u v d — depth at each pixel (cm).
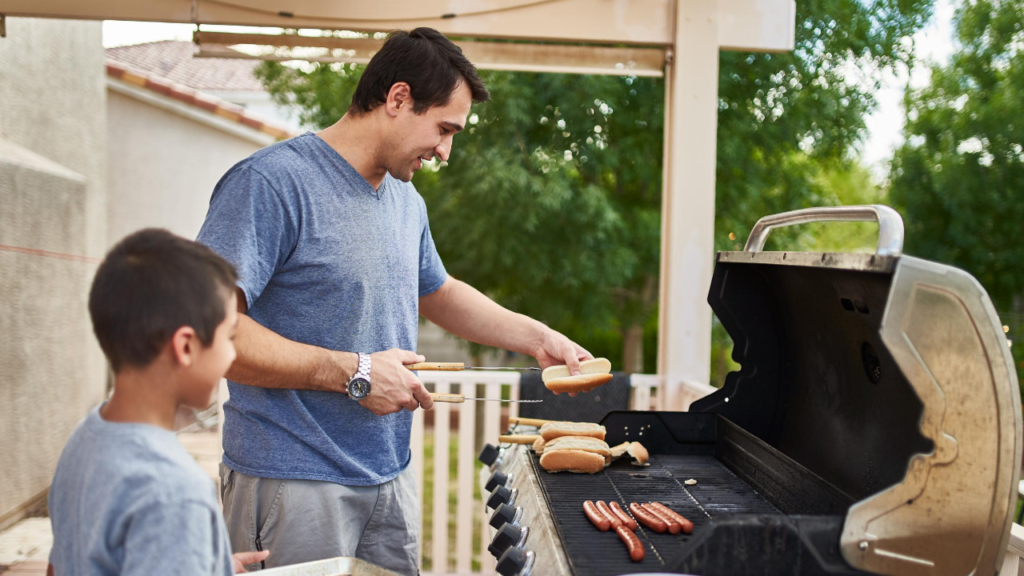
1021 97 727
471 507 344
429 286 207
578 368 195
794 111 748
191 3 299
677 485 179
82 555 93
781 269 175
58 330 480
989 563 113
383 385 157
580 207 719
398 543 180
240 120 746
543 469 189
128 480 90
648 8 321
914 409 136
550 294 807
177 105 740
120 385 97
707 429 205
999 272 743
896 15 770
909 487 114
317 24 306
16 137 440
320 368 154
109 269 95
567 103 714
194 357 96
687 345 328
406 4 308
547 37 317
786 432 196
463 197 743
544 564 132
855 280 136
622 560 133
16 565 356
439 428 342
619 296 875
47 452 460
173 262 95
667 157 334
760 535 113
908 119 810
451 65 160
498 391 339
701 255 326
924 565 114
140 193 750
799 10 746
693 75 321
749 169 765
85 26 554
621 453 193
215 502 97
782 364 200
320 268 159
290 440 161
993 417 112
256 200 151
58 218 480
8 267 404
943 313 111
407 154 163
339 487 164
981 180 742
